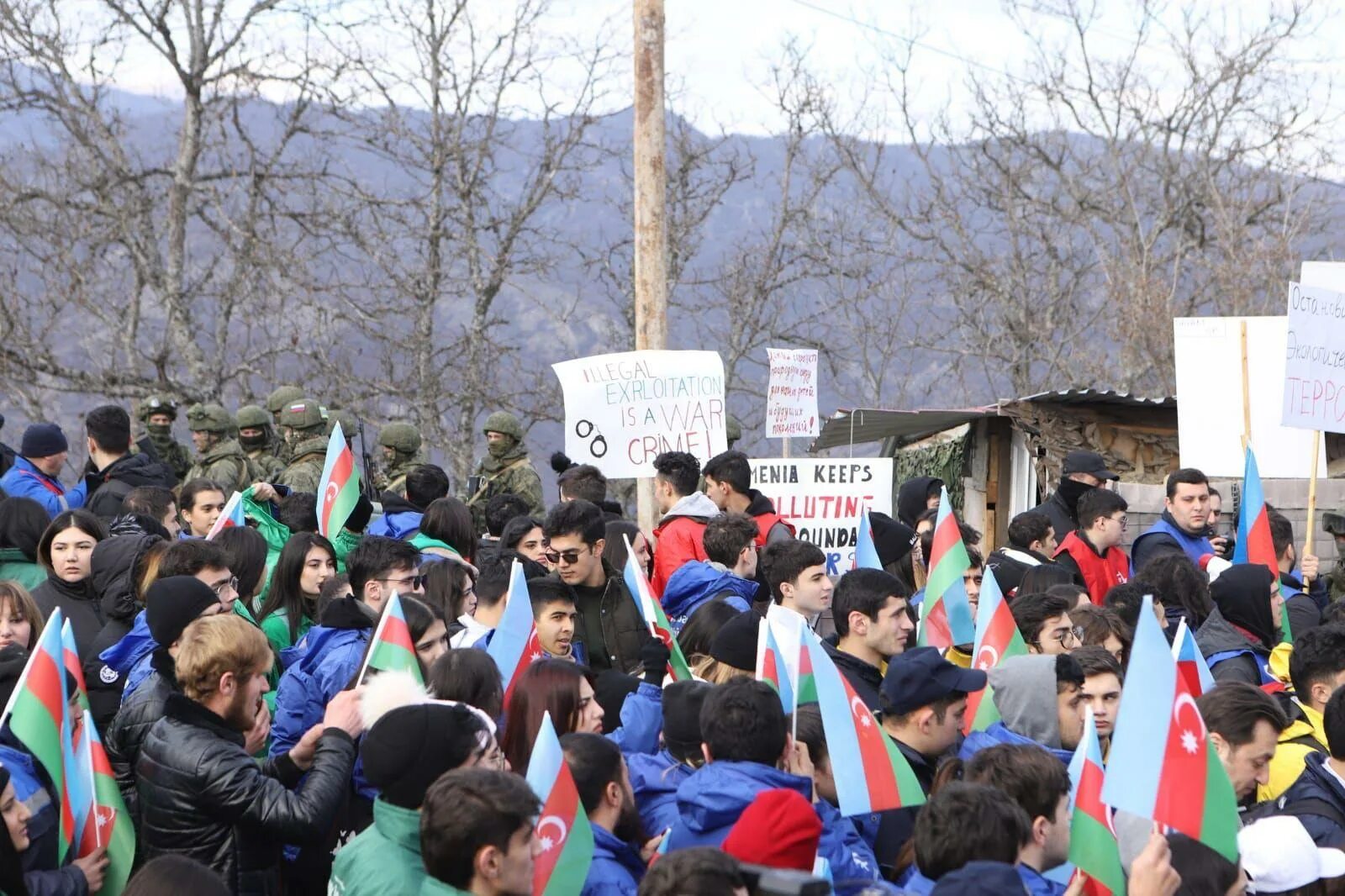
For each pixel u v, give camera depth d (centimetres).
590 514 759
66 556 713
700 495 906
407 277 2705
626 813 495
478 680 526
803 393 1334
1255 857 478
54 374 2472
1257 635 728
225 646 505
